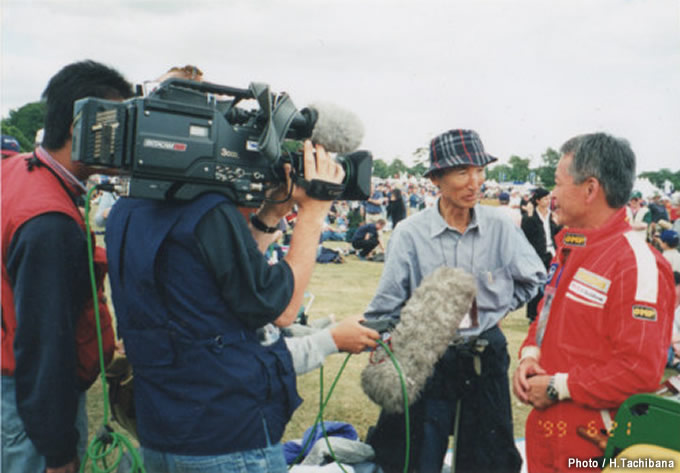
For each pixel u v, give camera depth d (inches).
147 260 59.5
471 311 99.2
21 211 66.9
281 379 63.8
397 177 1691.7
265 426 62.1
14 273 66.9
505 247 101.0
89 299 76.1
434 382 94.7
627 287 73.4
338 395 170.2
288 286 62.2
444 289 88.5
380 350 89.2
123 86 74.5
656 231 462.0
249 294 59.1
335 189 63.5
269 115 57.3
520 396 84.7
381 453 99.9
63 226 68.1
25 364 65.3
